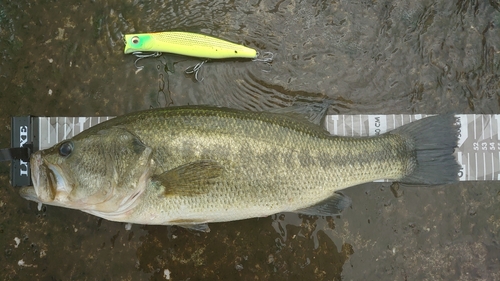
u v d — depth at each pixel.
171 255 0.53
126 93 0.54
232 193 0.46
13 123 0.52
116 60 0.54
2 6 0.54
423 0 0.55
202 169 0.45
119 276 0.53
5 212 0.53
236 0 0.54
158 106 0.54
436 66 0.55
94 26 0.54
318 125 0.49
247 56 0.53
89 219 0.53
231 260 0.53
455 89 0.55
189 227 0.50
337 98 0.54
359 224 0.54
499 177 0.54
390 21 0.55
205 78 0.54
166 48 0.52
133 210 0.45
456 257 0.54
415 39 0.55
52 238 0.53
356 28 0.55
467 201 0.54
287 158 0.47
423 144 0.50
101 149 0.45
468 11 0.55
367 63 0.55
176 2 0.54
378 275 0.54
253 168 0.46
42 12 0.54
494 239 0.54
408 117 0.54
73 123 0.54
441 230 0.54
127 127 0.45
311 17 0.55
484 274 0.54
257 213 0.47
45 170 0.44
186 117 0.46
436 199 0.54
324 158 0.48
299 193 0.47
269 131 0.47
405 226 0.54
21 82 0.54
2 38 0.54
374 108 0.54
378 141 0.49
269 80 0.54
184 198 0.45
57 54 0.54
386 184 0.54
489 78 0.54
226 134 0.46
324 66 0.54
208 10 0.54
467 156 0.54
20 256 0.53
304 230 0.54
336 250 0.54
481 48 0.55
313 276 0.53
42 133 0.54
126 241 0.53
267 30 0.54
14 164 0.51
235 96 0.54
